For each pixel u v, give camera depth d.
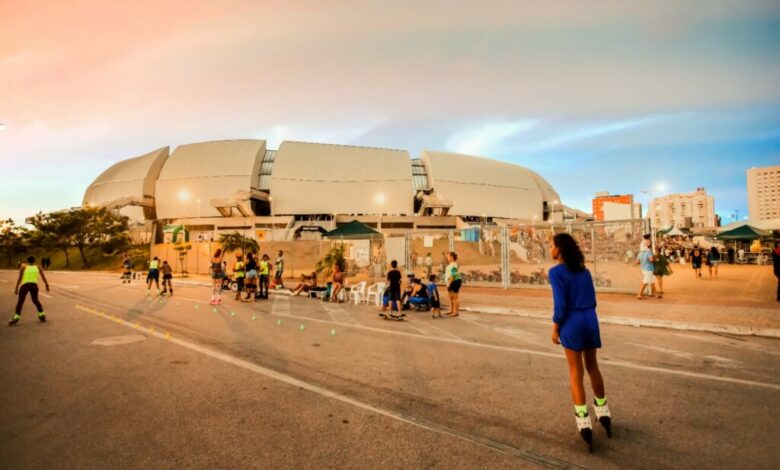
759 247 33.31
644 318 8.90
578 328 3.36
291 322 9.63
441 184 82.44
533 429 3.60
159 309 12.05
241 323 9.48
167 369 5.54
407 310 11.75
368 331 8.45
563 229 15.20
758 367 5.55
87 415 3.92
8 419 3.83
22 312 11.40
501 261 16.80
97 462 3.01
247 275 14.55
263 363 5.85
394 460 3.02
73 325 9.16
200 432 3.54
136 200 73.06
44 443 3.33
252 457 3.08
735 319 8.65
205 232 65.75
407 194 79.31
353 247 22.23
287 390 4.67
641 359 5.99
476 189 84.81
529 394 4.52
